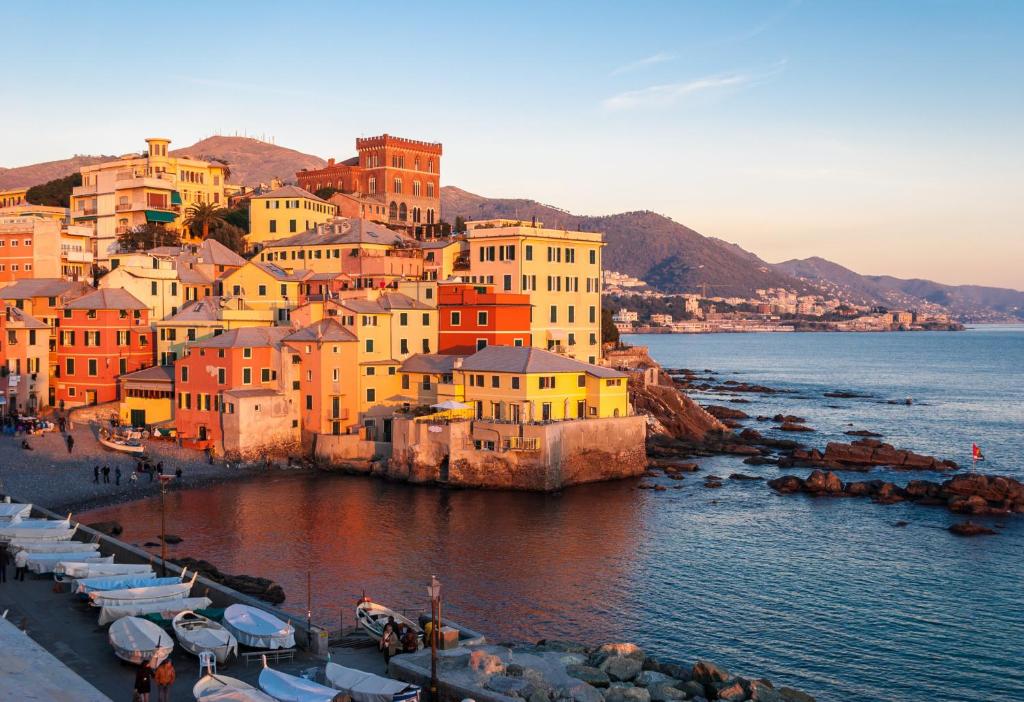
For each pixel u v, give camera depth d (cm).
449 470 11062
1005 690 5750
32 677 2119
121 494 10062
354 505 10088
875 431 17675
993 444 16062
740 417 19225
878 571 8106
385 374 12662
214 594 5694
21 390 13288
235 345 11925
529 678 4609
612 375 11862
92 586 5475
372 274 15662
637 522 9675
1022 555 8625
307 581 7375
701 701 4903
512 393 11294
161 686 3950
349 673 4344
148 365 14125
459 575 7725
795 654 6253
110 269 15638
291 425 12169
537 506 10275
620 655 5484
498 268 13850
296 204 18875
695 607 7119
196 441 12138
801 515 10138
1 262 17238
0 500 8425
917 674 5966
